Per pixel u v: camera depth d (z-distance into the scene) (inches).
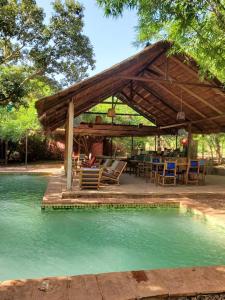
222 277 115.8
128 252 179.2
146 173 465.4
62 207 279.7
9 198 344.5
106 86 382.0
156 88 455.8
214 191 342.3
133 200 295.4
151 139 1069.1
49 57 605.9
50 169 658.2
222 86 325.7
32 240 198.5
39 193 380.8
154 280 112.2
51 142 954.1
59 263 161.9
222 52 184.7
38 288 104.9
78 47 633.6
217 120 481.4
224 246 190.2
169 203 293.6
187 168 405.7
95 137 788.6
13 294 100.3
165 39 241.6
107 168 425.4
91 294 100.7
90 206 282.7
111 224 238.4
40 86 703.7
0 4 487.5
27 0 547.8
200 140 844.6
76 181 421.1
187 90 399.9
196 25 178.2
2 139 763.4
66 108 377.4
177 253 178.4
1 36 520.1
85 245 190.1
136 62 294.5
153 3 164.7
